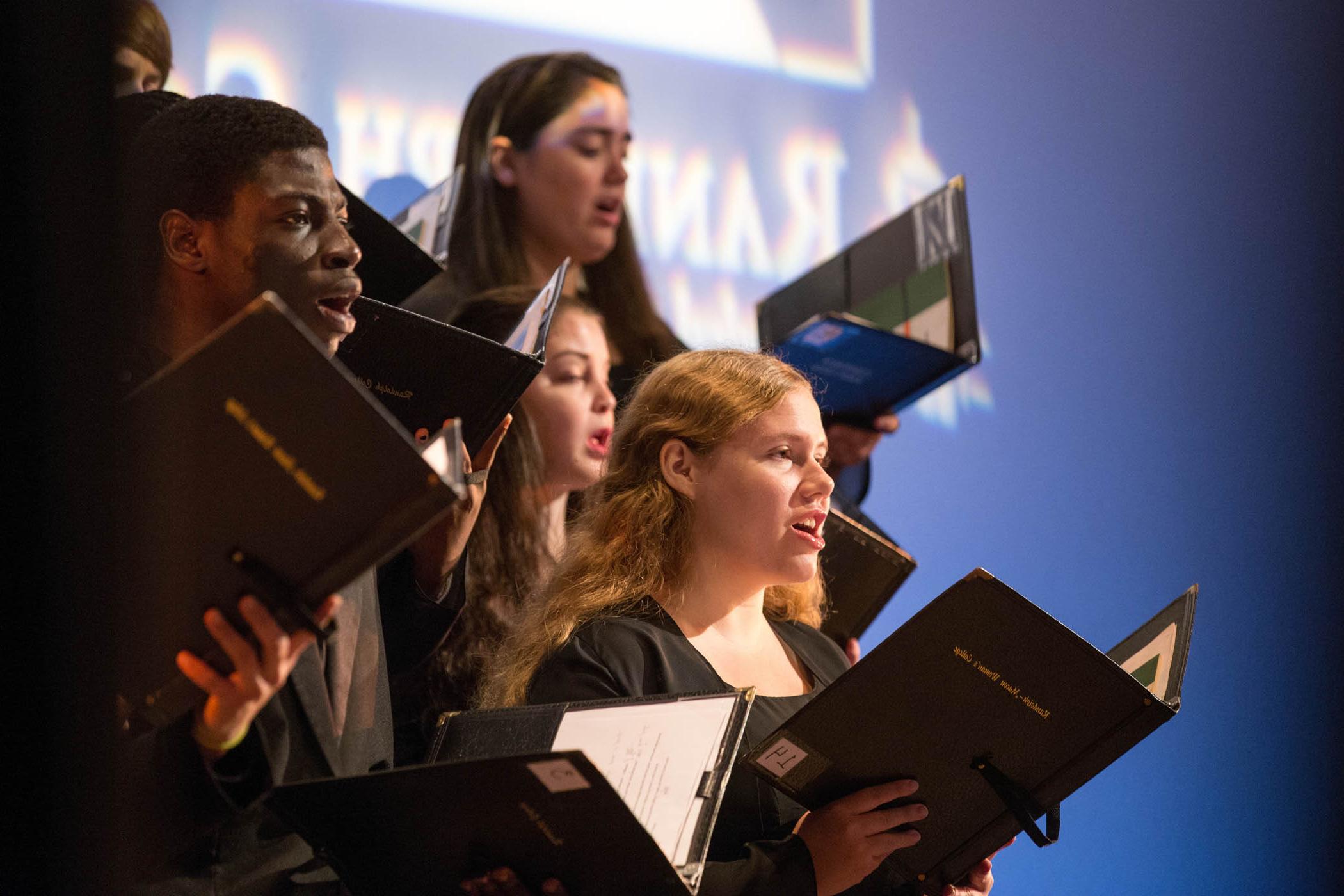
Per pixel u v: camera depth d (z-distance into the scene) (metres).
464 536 4.41
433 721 5.45
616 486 4.96
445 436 3.26
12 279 2.91
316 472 3.00
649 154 9.05
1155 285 10.43
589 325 6.46
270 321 2.98
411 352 4.13
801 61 9.52
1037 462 9.97
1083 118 10.37
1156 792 9.84
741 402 4.76
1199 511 10.34
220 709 3.07
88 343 2.96
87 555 2.89
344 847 3.66
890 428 7.29
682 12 9.20
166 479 3.00
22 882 2.80
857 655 5.81
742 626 4.77
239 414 3.00
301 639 3.08
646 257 8.98
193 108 3.99
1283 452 10.62
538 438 6.27
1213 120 10.73
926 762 4.00
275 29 7.95
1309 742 10.34
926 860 4.20
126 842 3.21
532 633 4.81
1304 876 10.13
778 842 4.07
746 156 9.32
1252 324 10.66
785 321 7.88
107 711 2.89
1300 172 10.89
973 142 10.01
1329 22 10.95
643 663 4.43
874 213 9.68
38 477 2.88
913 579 9.55
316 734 3.78
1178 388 10.41
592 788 3.30
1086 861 9.53
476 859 3.64
